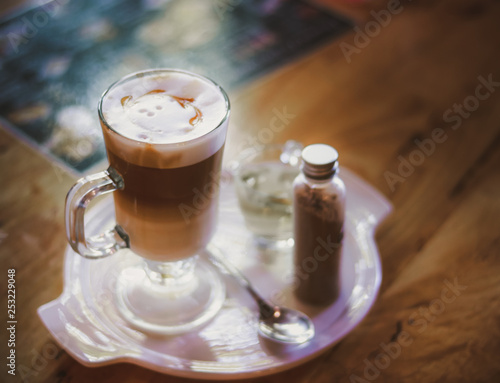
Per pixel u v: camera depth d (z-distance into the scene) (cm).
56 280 56
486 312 56
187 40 75
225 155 65
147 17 78
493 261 59
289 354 52
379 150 67
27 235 59
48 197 61
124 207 53
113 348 52
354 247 59
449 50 76
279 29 77
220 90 54
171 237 54
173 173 51
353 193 62
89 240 54
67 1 79
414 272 58
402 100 71
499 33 79
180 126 51
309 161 53
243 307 56
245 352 53
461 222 62
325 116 69
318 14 79
